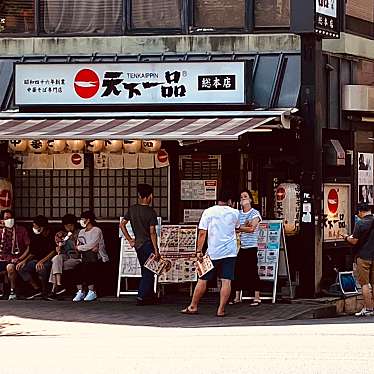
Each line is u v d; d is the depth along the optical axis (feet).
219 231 62.95
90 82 74.54
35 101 74.95
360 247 67.97
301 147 71.41
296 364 43.09
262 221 70.23
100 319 61.98
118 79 74.13
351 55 78.79
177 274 70.85
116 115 73.20
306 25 70.23
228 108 72.69
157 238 69.72
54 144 74.38
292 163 74.43
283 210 72.74
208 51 74.84
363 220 67.97
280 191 72.90
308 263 70.79
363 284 68.18
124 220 69.05
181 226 71.20
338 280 72.18
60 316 63.26
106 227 77.46
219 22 75.05
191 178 76.69
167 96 73.46
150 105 73.72
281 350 47.70
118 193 77.61
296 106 71.77
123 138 65.46
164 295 73.82
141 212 68.49
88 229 71.77
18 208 78.89
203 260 63.36
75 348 49.93
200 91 72.84
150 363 43.88
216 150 75.77
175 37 75.20
